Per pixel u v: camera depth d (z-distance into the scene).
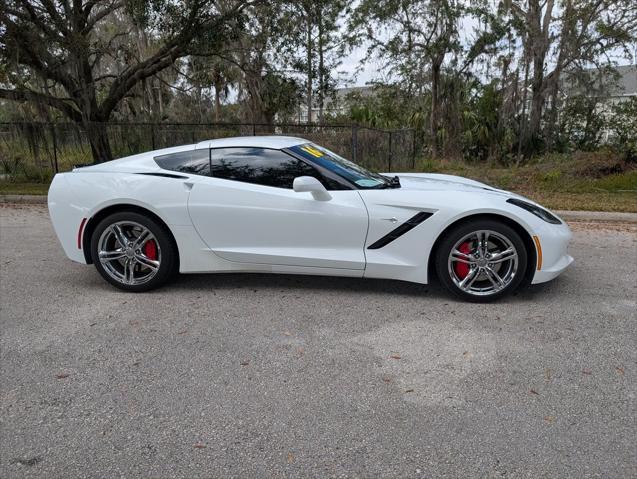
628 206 9.30
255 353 3.34
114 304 4.30
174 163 4.54
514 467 2.20
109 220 4.48
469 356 3.24
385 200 4.14
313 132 14.43
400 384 2.91
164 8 12.89
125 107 21.66
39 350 3.43
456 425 2.51
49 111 15.32
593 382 2.90
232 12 13.16
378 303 4.21
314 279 4.86
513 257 4.05
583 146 23.36
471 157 25.88
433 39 23.73
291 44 14.88
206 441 2.42
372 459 2.27
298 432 2.48
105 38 17.64
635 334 3.55
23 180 14.18
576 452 2.29
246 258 4.38
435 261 4.25
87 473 2.22
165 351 3.39
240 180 4.38
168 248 4.48
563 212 8.72
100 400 2.80
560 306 4.09
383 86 28.70
